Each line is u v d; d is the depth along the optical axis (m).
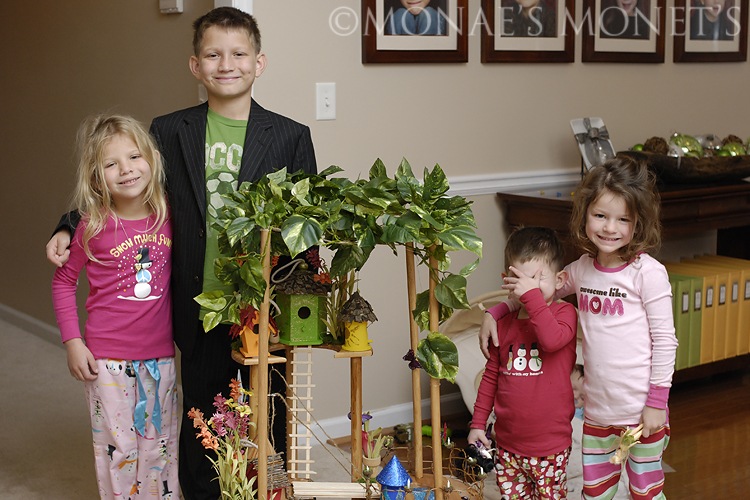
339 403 3.28
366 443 2.16
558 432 2.14
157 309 2.28
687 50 4.09
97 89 3.82
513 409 2.14
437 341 1.94
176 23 3.32
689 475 2.95
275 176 1.98
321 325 2.12
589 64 3.78
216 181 2.27
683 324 3.60
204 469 2.39
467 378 3.17
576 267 2.19
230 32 2.23
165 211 2.26
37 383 3.84
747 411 3.57
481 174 3.54
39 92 4.25
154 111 3.51
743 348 3.81
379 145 3.29
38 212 4.38
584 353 2.16
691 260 4.02
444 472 2.85
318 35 3.10
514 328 2.15
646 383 2.07
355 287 3.29
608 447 2.16
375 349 3.36
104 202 2.20
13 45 4.41
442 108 3.41
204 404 2.35
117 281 2.23
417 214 1.87
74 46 3.95
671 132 4.11
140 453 2.32
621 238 2.04
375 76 3.24
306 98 3.11
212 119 2.30
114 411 2.26
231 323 2.16
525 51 3.56
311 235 1.81
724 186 3.61
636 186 2.02
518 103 3.60
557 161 3.74
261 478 1.87
